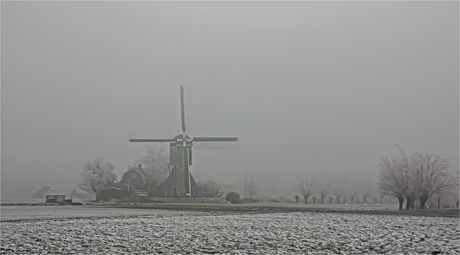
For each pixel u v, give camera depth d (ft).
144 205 311.06
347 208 280.72
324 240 101.24
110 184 438.81
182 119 406.00
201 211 223.10
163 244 94.02
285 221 155.74
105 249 86.94
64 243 95.04
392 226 136.15
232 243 95.96
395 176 275.18
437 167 269.44
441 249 88.17
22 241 97.76
